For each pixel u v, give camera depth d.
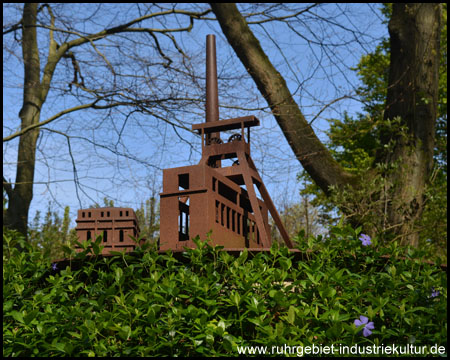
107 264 2.61
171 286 2.30
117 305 2.38
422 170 5.90
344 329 2.12
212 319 2.31
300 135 6.35
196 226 3.03
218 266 2.57
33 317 2.16
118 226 3.44
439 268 2.56
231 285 2.49
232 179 3.73
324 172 6.31
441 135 9.13
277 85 6.42
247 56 6.46
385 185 5.38
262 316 2.13
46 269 2.78
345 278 2.33
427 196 5.51
